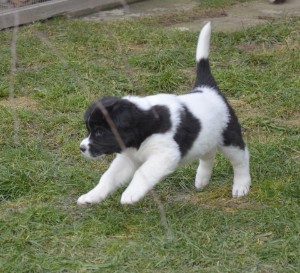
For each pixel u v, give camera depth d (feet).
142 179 18.10
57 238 18.07
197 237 17.76
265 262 16.75
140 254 17.08
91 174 21.83
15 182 21.15
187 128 18.33
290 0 44.78
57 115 26.78
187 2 45.06
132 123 17.65
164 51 33.01
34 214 19.12
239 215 18.97
